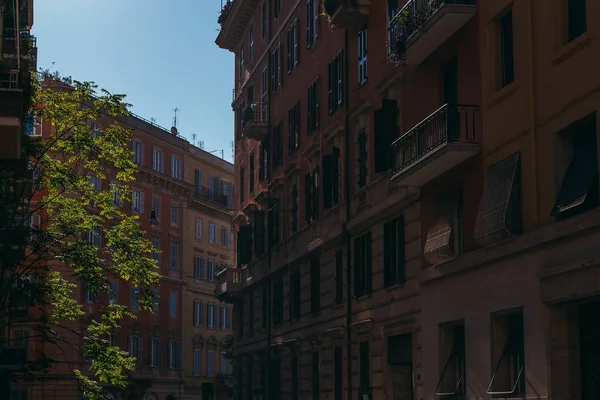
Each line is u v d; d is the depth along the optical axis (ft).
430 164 89.81
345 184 126.52
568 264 69.92
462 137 88.53
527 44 78.13
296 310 151.33
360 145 120.47
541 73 76.18
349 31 125.80
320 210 138.21
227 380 311.68
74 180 102.58
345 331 123.95
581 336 71.97
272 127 169.48
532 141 76.69
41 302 98.78
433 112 94.63
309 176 144.77
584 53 70.13
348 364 122.21
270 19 173.06
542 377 73.77
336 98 131.23
